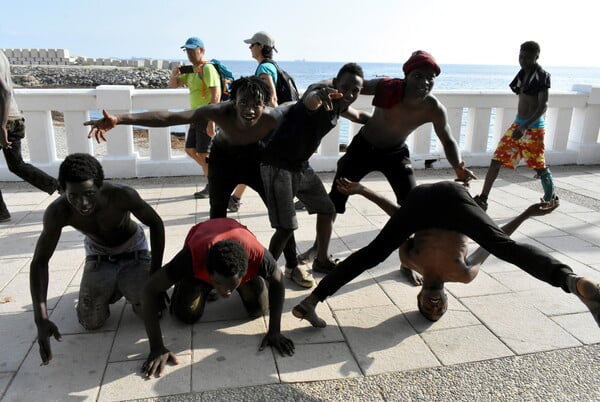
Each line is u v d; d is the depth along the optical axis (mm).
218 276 2455
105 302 2975
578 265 4086
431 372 2686
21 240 4461
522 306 3391
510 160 5492
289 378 2607
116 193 2758
